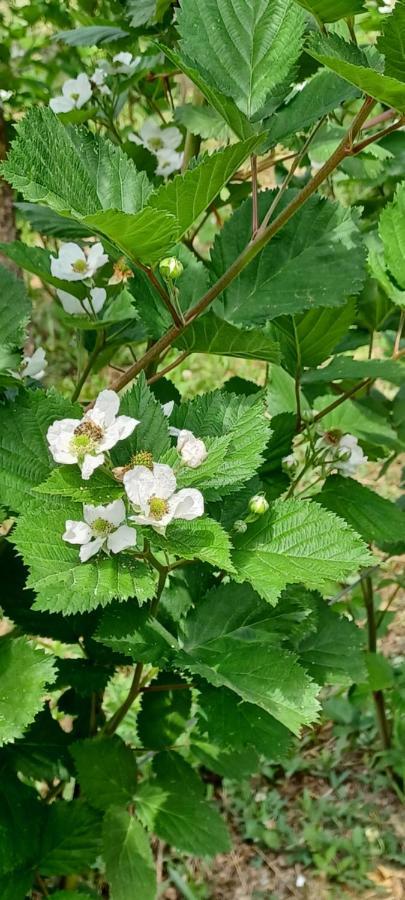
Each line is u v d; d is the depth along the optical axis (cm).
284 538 24
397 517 33
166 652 25
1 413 25
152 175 43
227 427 25
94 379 90
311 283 30
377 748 58
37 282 93
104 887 46
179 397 33
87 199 25
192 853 30
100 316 33
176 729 33
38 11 57
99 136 26
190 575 29
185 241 38
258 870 51
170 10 39
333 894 49
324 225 31
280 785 57
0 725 23
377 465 82
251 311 30
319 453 35
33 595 31
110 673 31
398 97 20
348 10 23
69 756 32
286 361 33
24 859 29
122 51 45
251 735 26
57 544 21
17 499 24
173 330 26
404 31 20
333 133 40
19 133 23
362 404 41
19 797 30
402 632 68
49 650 60
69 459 21
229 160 21
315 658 31
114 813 30
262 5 25
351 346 40
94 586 21
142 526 22
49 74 59
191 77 23
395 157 40
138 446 23
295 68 26
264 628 27
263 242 25
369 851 51
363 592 51
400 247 33
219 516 26
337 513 33
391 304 38
